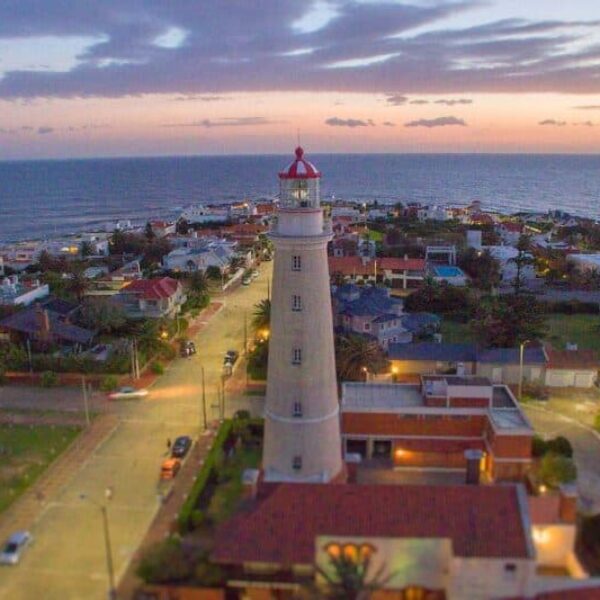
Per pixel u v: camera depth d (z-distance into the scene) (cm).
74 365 7600
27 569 4069
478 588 3375
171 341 8912
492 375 7431
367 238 17300
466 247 15125
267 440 4519
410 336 9169
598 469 5362
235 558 3478
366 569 3353
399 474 5312
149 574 3631
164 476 5181
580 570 3666
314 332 4247
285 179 4103
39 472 5338
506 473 5050
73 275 11900
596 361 7438
